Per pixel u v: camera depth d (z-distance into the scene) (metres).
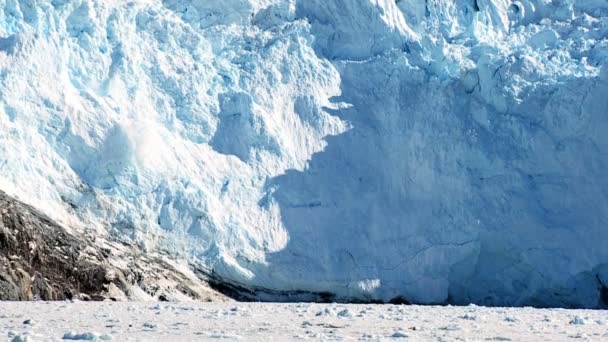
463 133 187.88
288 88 191.88
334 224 179.12
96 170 168.62
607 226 182.25
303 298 173.75
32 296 143.50
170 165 173.75
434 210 182.62
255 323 83.50
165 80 183.88
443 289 176.50
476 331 78.88
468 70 193.62
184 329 75.12
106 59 180.25
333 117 191.25
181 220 169.75
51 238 152.50
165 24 188.75
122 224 166.38
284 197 179.12
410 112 191.75
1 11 174.25
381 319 94.38
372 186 185.62
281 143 185.00
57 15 176.75
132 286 157.00
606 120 187.25
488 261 180.88
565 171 186.00
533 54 197.00
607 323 94.38
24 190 159.75
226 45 194.25
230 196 175.75
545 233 179.12
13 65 167.62
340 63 198.50
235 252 170.25
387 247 178.50
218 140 182.50
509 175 184.12
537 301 178.25
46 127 166.88
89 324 79.38
